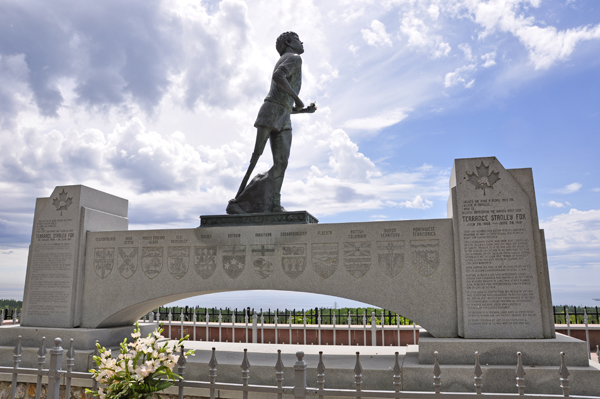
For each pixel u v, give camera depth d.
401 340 12.08
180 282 9.37
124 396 5.09
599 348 11.06
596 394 6.50
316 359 8.24
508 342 7.19
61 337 9.25
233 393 7.61
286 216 9.27
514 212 7.81
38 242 10.22
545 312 7.52
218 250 9.27
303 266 8.75
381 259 8.38
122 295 9.63
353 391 4.78
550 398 4.41
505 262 7.70
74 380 8.44
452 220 8.18
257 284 8.92
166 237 9.60
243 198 10.35
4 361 9.09
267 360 8.16
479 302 7.67
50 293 9.90
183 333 13.70
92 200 10.53
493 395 4.52
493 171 8.01
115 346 9.66
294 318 13.95
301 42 11.08
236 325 13.38
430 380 7.02
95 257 9.95
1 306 15.25
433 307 8.02
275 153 10.56
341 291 8.48
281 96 10.34
